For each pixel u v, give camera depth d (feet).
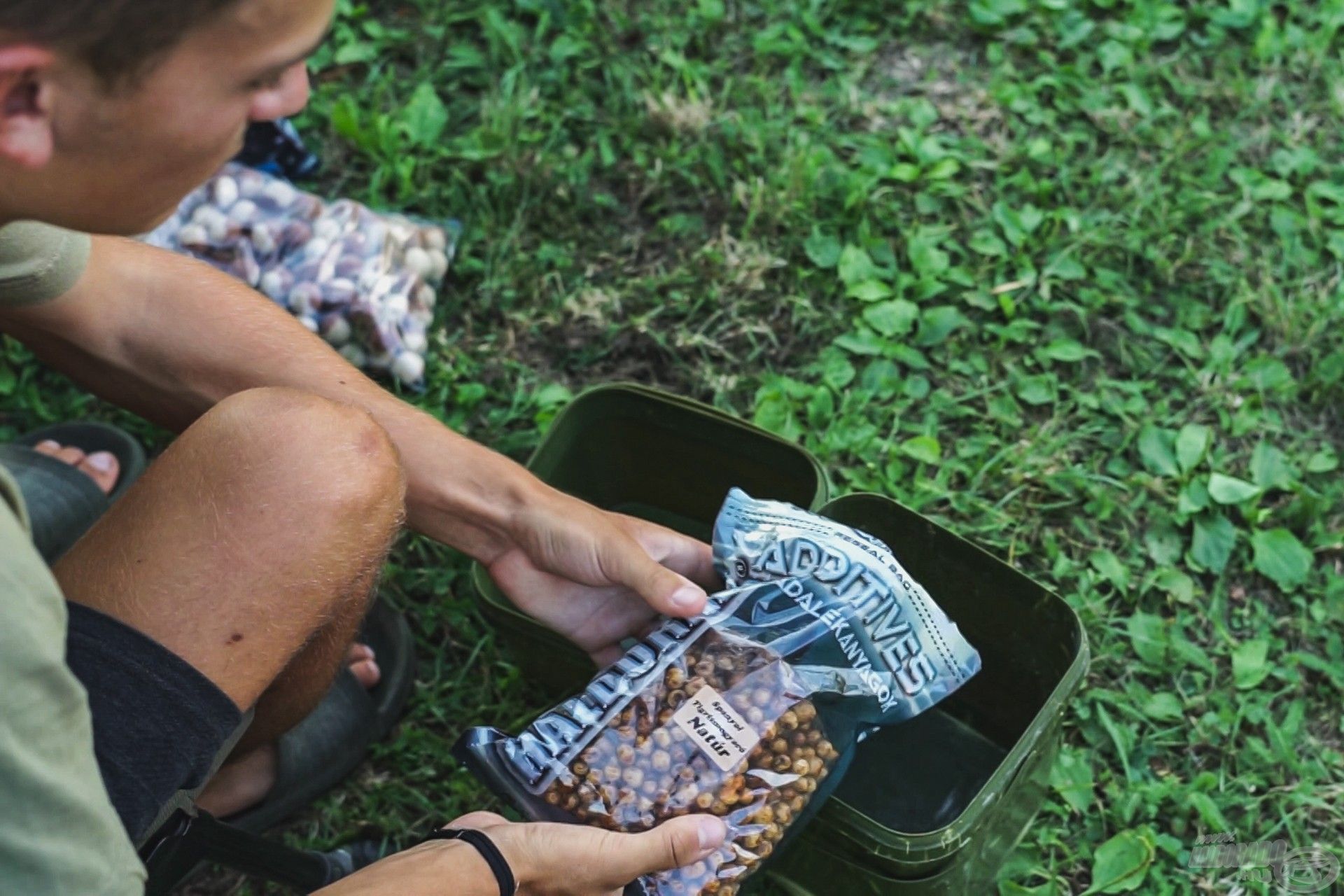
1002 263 7.73
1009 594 5.33
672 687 4.64
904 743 5.76
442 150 8.20
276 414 4.04
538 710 6.20
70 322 5.00
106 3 2.76
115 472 6.53
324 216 7.40
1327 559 6.73
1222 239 7.88
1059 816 5.89
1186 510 6.72
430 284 7.62
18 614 2.87
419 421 5.24
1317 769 6.00
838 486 6.91
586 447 6.18
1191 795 5.85
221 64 3.02
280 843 4.96
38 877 2.98
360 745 5.89
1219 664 6.36
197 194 7.45
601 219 8.07
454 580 6.65
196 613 3.80
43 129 2.97
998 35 8.84
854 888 4.94
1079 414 7.20
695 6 8.97
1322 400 7.26
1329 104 8.38
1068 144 8.29
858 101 8.52
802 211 7.88
